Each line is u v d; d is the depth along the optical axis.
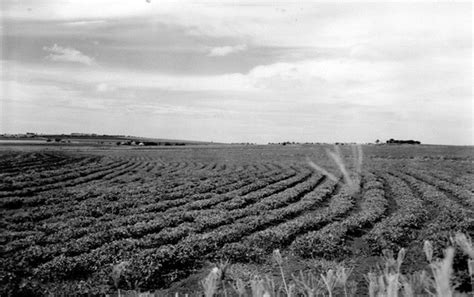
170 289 11.98
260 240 16.94
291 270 13.19
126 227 19.28
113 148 113.12
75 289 11.68
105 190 32.75
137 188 34.28
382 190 31.02
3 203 25.81
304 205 25.61
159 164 63.28
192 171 51.62
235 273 11.56
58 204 26.73
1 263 13.70
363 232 19.06
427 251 1.97
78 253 15.71
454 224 18.06
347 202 26.23
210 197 31.08
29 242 16.73
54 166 52.12
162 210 25.91
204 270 13.66
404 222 19.39
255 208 24.78
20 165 50.53
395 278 2.03
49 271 12.95
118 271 2.52
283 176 44.06
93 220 22.19
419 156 74.31
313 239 16.09
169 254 14.16
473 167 53.56
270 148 112.19
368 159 66.38
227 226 19.64
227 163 65.88
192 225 20.14
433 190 30.62
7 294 11.17
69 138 184.00
